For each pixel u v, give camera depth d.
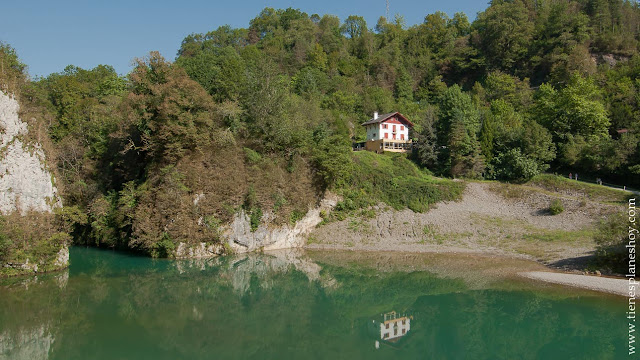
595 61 102.56
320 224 52.00
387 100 91.81
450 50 128.38
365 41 127.62
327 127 58.62
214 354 19.38
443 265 39.00
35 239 34.22
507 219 50.66
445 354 19.92
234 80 56.62
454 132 61.50
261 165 47.41
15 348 19.97
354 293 31.42
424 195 55.72
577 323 23.23
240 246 44.53
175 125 40.56
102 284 32.19
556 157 64.06
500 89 98.44
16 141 33.19
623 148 55.59
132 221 41.88
